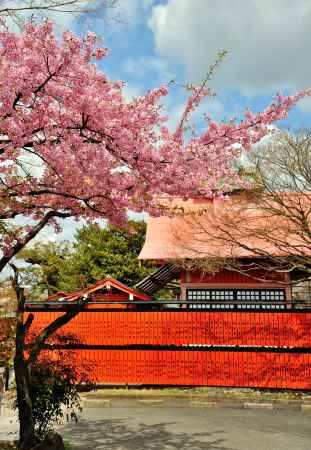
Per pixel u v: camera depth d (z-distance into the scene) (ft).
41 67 19.83
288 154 47.37
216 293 58.90
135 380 45.75
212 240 49.21
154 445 27.43
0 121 20.04
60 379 24.90
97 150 22.48
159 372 45.73
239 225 50.19
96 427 32.32
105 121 21.42
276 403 40.11
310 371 43.86
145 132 23.32
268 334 44.91
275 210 46.11
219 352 45.34
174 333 46.19
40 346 23.59
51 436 23.53
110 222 26.71
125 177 23.85
